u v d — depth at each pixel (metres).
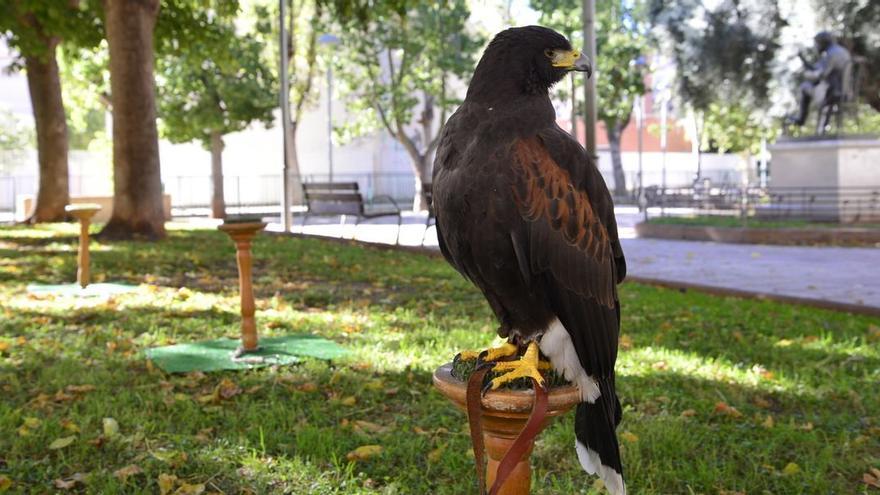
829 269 11.45
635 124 55.75
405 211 29.42
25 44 16.31
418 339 6.38
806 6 20.89
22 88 42.12
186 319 7.19
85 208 8.78
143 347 6.13
